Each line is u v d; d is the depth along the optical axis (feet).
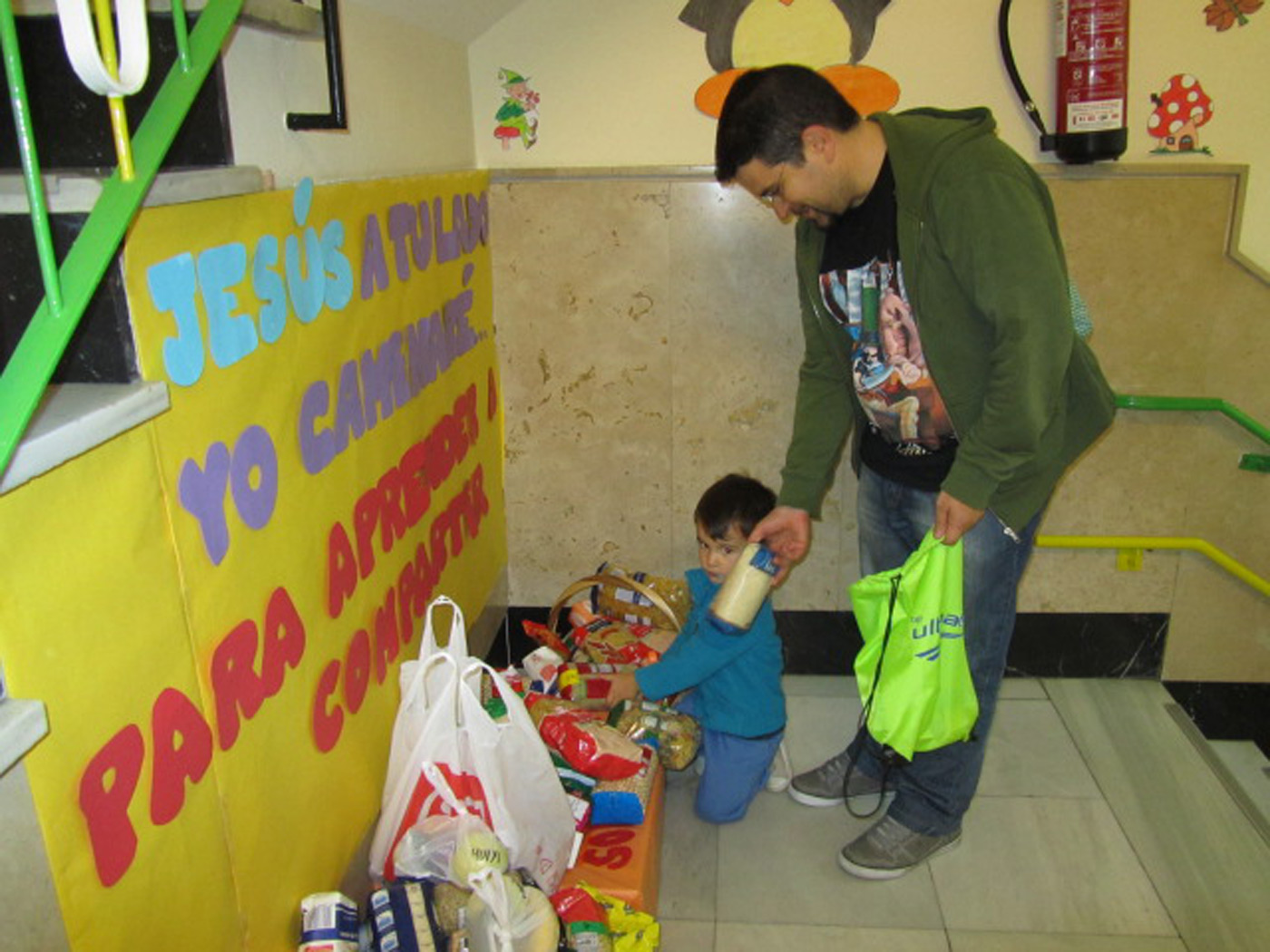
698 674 6.64
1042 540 8.52
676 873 6.79
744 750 6.96
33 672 2.82
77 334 3.23
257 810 4.17
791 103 5.14
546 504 8.89
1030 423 4.98
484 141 8.05
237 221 3.91
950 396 5.54
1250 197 7.80
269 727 4.27
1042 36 7.56
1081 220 7.83
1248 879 6.68
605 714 7.21
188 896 3.66
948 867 6.79
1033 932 6.24
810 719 8.50
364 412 5.31
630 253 8.16
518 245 8.20
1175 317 8.00
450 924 4.70
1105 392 5.71
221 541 3.84
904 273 5.28
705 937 6.24
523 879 5.08
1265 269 7.82
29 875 2.82
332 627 4.91
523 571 9.11
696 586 7.17
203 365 3.68
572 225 8.13
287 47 4.71
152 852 3.43
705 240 8.10
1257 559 8.51
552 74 7.89
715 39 7.75
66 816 2.97
